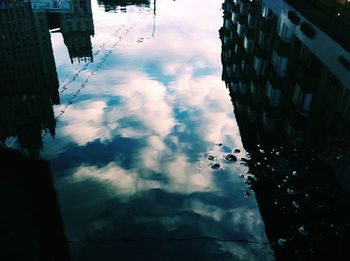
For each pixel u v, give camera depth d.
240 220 12.17
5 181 15.06
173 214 12.70
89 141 17.88
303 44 20.83
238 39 34.00
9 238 11.95
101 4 48.84
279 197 12.92
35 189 14.73
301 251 10.65
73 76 26.56
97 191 14.15
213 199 13.25
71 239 11.79
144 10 46.19
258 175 14.30
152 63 28.91
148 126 19.19
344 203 12.30
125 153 16.72
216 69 27.95
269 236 11.38
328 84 17.33
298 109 17.42
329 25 20.42
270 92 20.36
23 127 19.14
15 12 54.12
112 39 35.44
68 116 20.52
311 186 13.20
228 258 10.75
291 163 14.67
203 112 20.72
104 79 25.91
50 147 17.47
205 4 49.84
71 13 60.19
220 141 17.28
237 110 20.84
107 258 11.00
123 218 12.66
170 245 11.37
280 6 25.95
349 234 11.06
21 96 35.56
